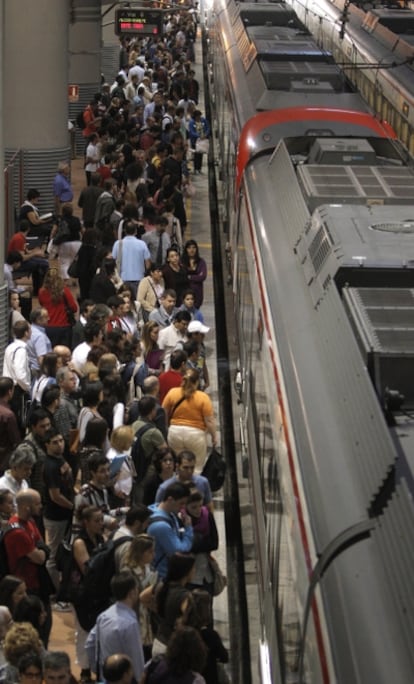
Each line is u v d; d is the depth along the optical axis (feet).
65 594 87.51
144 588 82.89
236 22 224.94
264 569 84.33
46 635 88.43
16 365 118.93
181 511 89.86
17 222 193.77
